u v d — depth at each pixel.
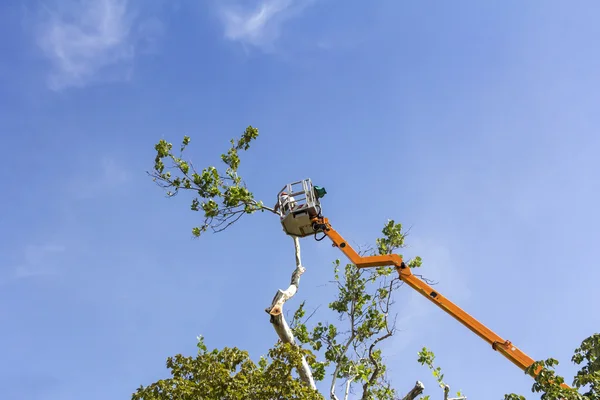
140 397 15.77
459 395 19.11
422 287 19.06
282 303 19.05
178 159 22.09
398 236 23.06
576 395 13.57
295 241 20.97
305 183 20.02
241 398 15.34
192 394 15.38
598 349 14.53
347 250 19.66
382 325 21.84
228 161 22.33
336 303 22.50
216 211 21.47
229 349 16.67
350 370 20.91
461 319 18.47
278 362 15.95
